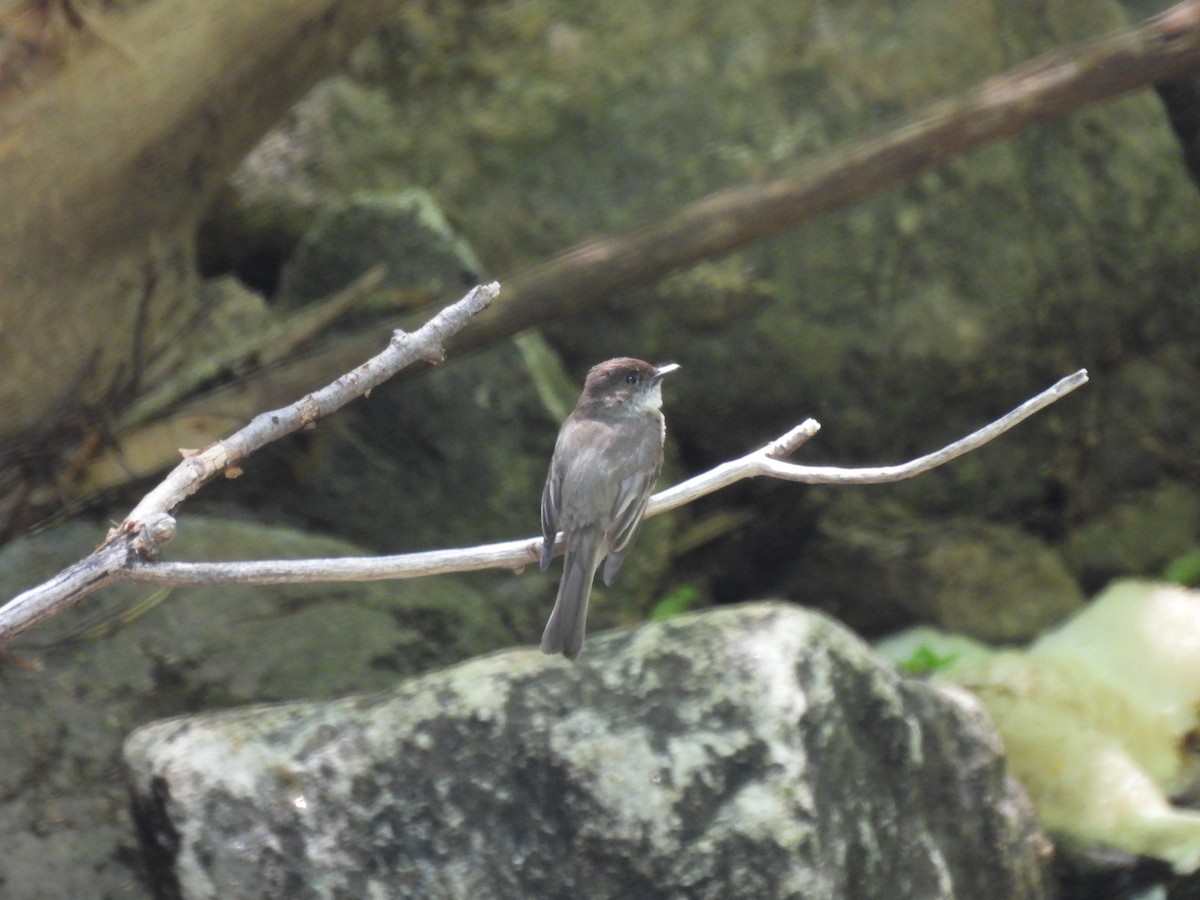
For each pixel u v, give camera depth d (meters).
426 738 7.84
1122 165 13.84
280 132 13.48
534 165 13.39
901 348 12.95
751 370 12.92
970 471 13.18
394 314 12.10
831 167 10.58
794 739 7.76
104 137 9.68
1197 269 13.98
